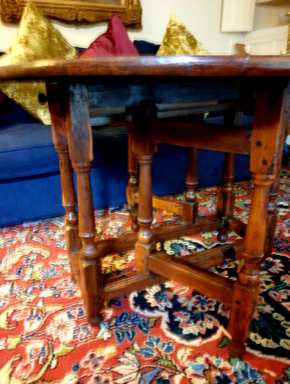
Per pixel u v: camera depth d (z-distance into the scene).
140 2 2.08
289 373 0.64
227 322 0.78
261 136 0.55
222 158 1.72
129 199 1.24
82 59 0.47
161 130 0.73
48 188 1.35
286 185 1.80
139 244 0.87
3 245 1.19
